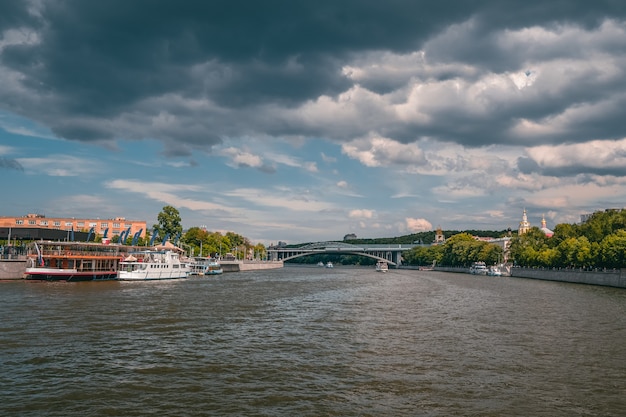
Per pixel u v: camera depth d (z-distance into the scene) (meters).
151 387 32.50
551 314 70.12
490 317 66.31
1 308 65.31
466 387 33.09
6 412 27.84
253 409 28.70
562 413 28.62
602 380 35.03
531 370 37.50
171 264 145.12
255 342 46.97
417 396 31.22
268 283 138.25
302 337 49.88
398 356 41.69
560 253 176.38
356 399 30.55
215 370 36.62
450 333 53.03
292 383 33.62
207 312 67.25
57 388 32.00
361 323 59.78
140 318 59.97
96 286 108.56
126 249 144.75
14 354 40.09
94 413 27.91
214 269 199.62
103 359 39.25
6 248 139.50
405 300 90.44
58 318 57.88
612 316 68.06
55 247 124.12
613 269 147.62
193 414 27.89
